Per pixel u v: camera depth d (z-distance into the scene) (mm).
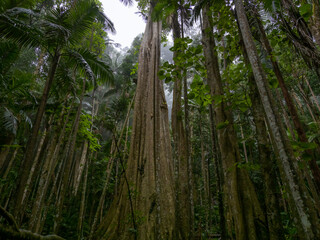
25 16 6957
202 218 8227
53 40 5754
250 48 2490
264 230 2748
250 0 3549
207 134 12758
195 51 4520
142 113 8602
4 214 846
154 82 8891
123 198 6676
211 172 12875
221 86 4184
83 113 11484
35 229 5246
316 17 3377
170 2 5109
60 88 8023
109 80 7848
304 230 1711
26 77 7453
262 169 2896
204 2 4543
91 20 6594
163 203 6324
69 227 9562
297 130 3420
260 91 2289
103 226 6430
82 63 6199
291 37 3170
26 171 4395
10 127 7801
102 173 11883
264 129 3100
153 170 6926
